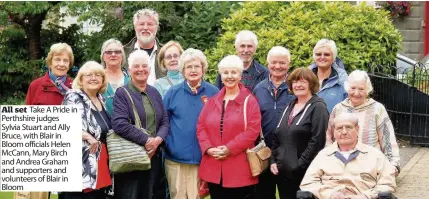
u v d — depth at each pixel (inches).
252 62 286.5
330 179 238.7
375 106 248.8
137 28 302.7
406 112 403.5
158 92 264.8
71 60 275.0
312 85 250.7
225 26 428.1
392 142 246.1
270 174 266.5
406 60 442.0
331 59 271.4
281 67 261.7
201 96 265.7
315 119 247.0
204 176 256.4
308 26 408.5
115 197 259.6
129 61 259.0
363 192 233.6
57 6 553.3
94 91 252.2
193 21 519.5
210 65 403.9
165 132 259.4
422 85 402.3
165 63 285.1
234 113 253.8
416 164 362.0
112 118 253.4
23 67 558.9
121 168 249.6
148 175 261.3
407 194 313.4
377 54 403.5
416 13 598.5
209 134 256.1
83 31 601.6
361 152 239.3
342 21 408.5
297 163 247.8
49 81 271.1
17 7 530.9
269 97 263.9
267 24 418.0
